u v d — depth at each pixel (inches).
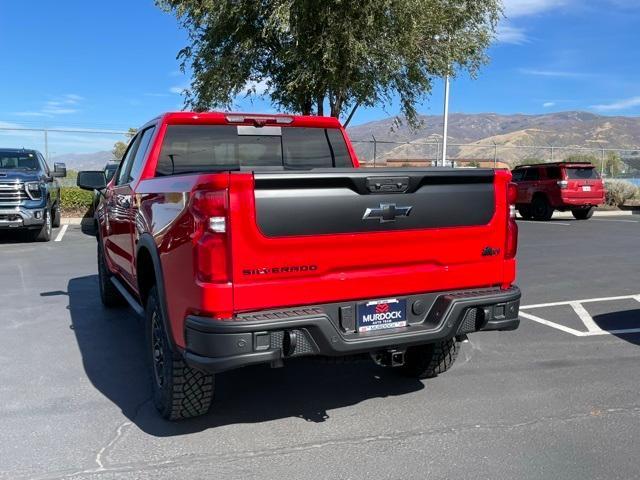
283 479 133.2
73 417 167.3
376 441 152.0
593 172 807.1
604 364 211.0
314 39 541.6
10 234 617.6
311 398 182.4
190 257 137.4
